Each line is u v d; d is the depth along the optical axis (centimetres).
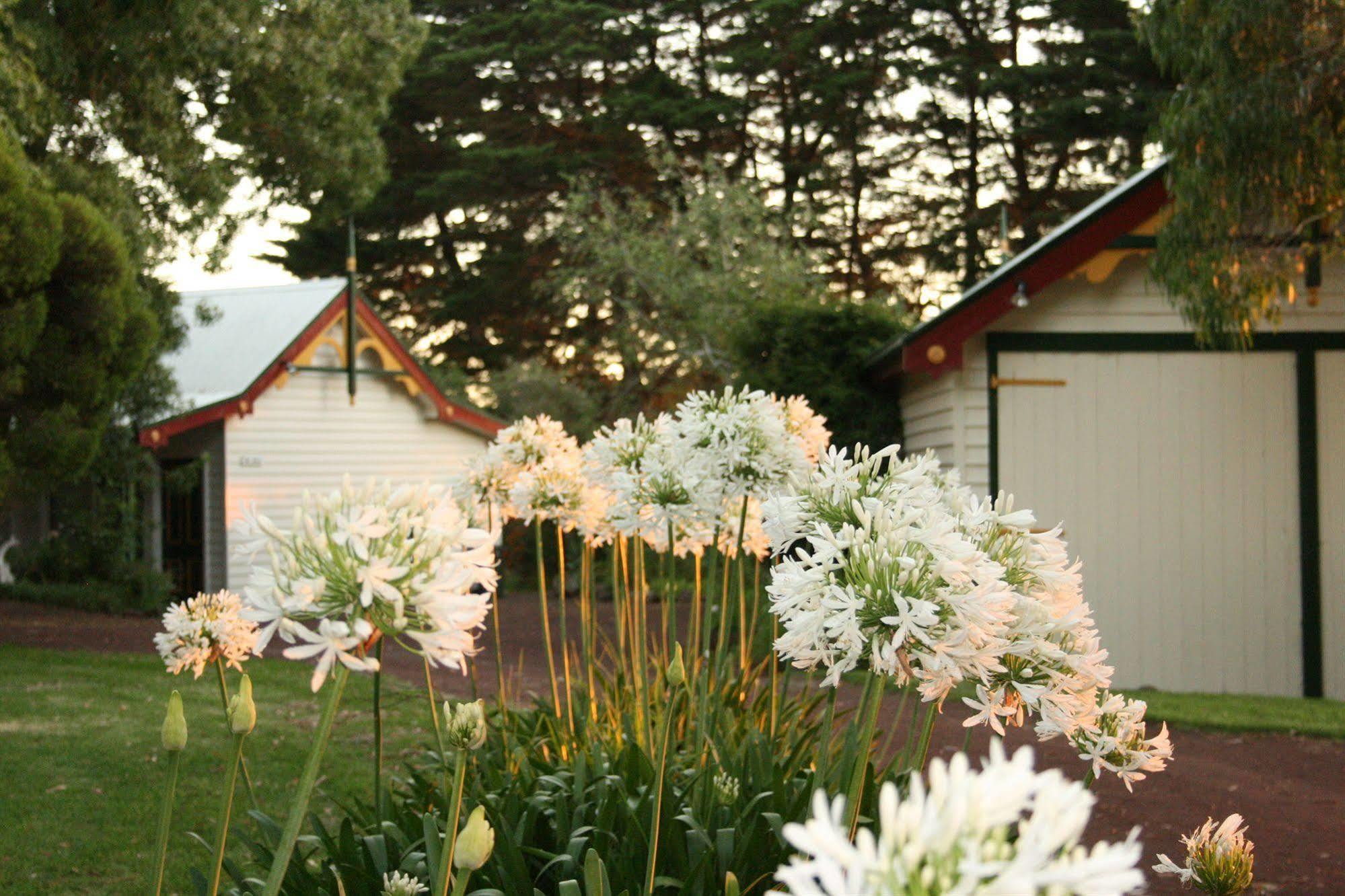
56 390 1208
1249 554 1089
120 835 549
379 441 1930
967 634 194
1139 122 2664
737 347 1341
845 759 269
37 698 901
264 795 616
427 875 298
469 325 3128
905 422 1265
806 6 3053
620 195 3012
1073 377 1093
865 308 1302
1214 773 687
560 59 3120
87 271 1199
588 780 362
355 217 3112
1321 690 1076
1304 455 1087
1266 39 927
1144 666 1088
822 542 199
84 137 1508
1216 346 1065
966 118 3017
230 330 1933
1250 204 970
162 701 890
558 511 442
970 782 79
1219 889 232
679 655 252
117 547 1661
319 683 146
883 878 77
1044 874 75
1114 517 1093
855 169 3086
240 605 365
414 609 157
